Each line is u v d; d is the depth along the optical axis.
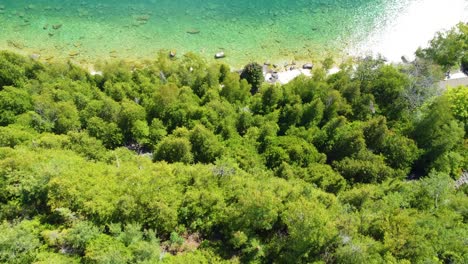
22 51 105.75
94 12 114.31
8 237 48.94
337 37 106.88
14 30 110.56
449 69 94.12
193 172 62.19
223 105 79.31
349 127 76.25
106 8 115.19
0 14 114.12
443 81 92.50
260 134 75.12
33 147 68.19
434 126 75.25
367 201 61.09
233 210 55.34
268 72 99.31
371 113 81.75
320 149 75.69
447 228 57.47
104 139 74.69
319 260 51.69
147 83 85.12
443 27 107.31
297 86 83.75
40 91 83.19
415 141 76.62
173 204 56.91
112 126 75.00
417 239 52.53
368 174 69.06
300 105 78.38
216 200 57.75
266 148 73.00
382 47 104.38
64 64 92.00
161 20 112.06
